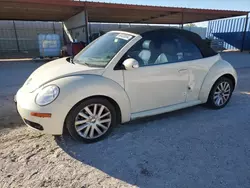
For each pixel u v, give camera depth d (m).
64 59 3.53
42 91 2.47
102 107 2.72
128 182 2.04
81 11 13.79
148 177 2.10
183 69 3.25
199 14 16.61
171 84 3.18
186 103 3.47
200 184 2.01
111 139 2.83
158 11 14.56
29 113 2.43
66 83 2.49
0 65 10.51
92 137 2.73
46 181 2.03
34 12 14.49
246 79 6.59
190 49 3.43
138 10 14.02
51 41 13.10
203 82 3.54
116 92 2.72
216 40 20.86
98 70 2.69
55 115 2.43
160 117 3.54
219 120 3.41
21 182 2.02
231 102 4.29
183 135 2.93
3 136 2.88
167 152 2.52
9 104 4.24
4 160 2.35
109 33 3.50
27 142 2.73
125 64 2.71
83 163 2.32
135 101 2.95
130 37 3.00
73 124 2.58
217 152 2.52
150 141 2.77
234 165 2.29
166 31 3.25
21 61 12.37
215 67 3.65
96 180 2.06
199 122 3.34
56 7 12.45
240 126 3.20
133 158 2.41
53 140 2.78
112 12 15.12
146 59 2.98
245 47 19.78
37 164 2.29
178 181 2.05
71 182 2.03
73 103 2.48
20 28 20.05
